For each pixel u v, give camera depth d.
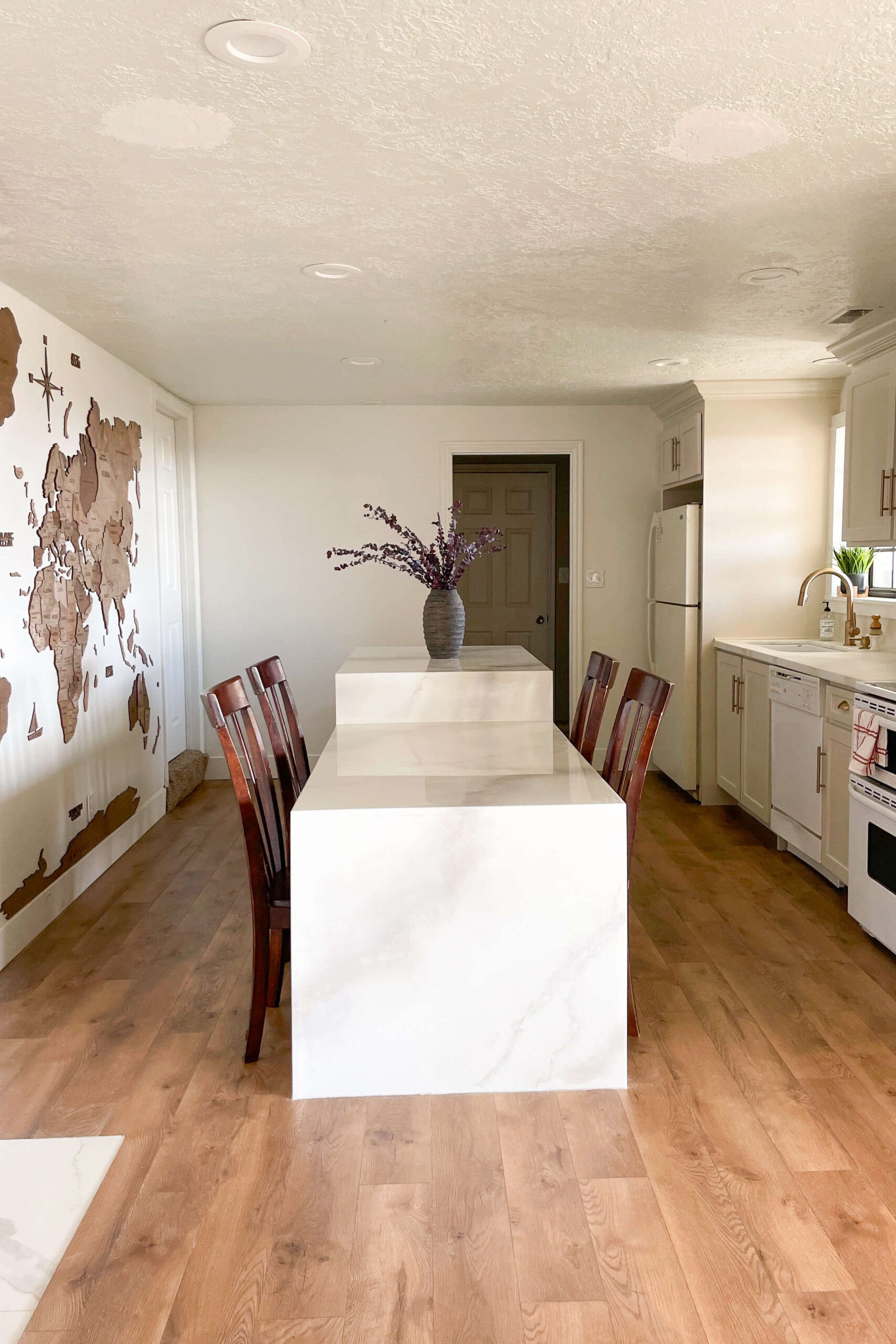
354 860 2.36
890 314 3.78
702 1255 1.84
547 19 1.70
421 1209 1.98
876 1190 2.03
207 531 6.00
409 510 6.02
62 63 1.84
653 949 3.37
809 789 4.10
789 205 2.62
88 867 4.09
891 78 1.93
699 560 5.37
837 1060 2.58
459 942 2.39
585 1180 2.07
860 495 4.17
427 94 1.98
